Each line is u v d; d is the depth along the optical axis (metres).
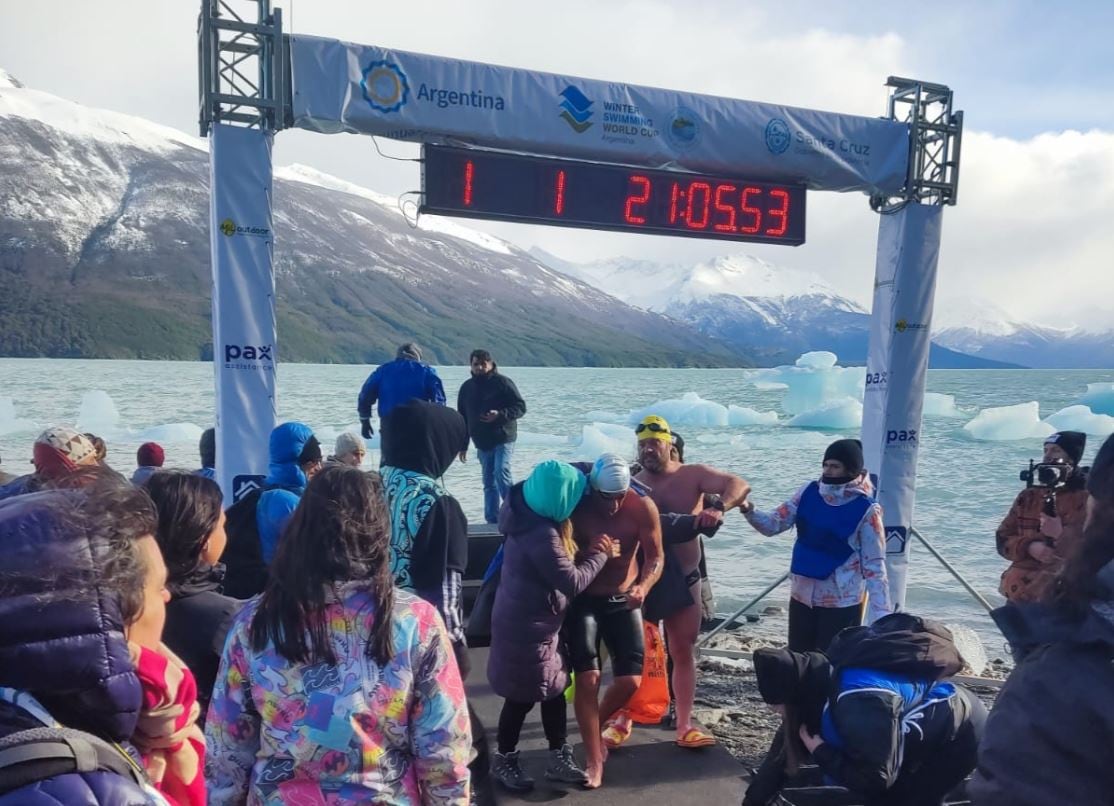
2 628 1.23
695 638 5.23
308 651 2.19
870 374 8.47
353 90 6.57
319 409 56.22
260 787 2.21
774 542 16.08
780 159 7.70
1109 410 84.12
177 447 34.00
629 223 7.36
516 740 4.58
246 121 6.47
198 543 3.09
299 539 2.22
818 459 34.72
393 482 3.99
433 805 2.29
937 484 26.47
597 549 4.35
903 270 8.17
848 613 5.46
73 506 1.38
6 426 45.12
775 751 3.97
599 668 4.63
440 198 6.90
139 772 1.38
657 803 4.48
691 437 45.69
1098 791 1.54
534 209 7.11
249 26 6.36
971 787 1.71
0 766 1.17
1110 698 1.54
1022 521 6.00
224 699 2.29
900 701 3.35
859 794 3.47
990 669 8.57
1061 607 1.65
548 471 4.20
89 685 1.28
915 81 8.00
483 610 4.81
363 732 2.19
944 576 13.66
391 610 2.26
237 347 6.49
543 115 7.06
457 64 6.83
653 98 7.35
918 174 8.13
